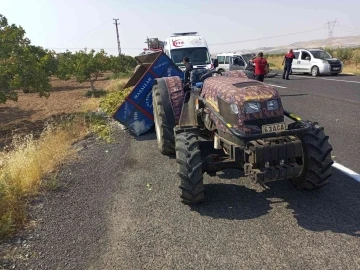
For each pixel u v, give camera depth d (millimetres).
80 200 4586
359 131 7129
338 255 3113
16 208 4215
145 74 7625
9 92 13352
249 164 3729
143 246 3436
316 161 3992
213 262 3123
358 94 12156
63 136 7973
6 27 14172
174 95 6012
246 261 3107
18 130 13359
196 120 5195
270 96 3875
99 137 8016
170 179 5125
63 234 3748
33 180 5078
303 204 4109
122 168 5750
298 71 22703
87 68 24062
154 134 7980
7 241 3639
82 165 6027
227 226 3721
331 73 21141
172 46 13773
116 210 4234
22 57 13734
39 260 3309
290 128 3990
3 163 6316
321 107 9938
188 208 4180
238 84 4188
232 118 3898
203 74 6176
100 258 3287
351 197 4211
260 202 4242
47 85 14688
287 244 3324
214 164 4078
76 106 18328
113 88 23812
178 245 3418
